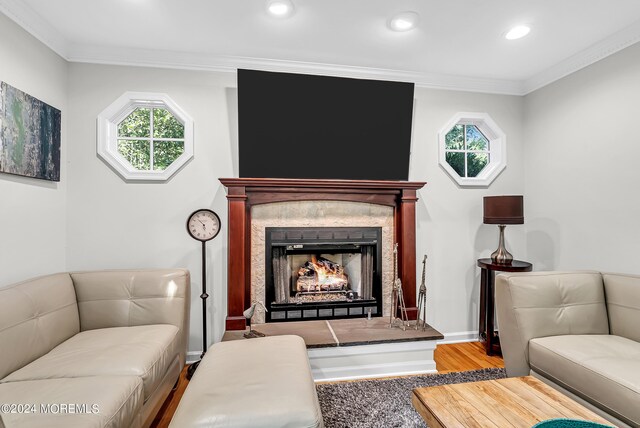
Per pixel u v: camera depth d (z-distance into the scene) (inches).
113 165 100.9
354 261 119.9
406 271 115.6
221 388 52.0
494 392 54.5
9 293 62.7
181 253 105.1
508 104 128.4
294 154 110.6
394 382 89.0
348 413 74.4
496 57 107.0
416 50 102.5
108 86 101.6
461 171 133.8
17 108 77.3
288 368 58.9
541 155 121.2
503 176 127.3
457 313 123.2
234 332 99.6
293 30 91.0
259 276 109.5
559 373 68.7
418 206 121.0
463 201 124.0
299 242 110.7
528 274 84.7
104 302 84.0
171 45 99.2
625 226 93.2
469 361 104.2
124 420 50.6
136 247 102.9
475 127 134.0
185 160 104.7
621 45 93.1
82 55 99.6
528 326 79.3
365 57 107.0
